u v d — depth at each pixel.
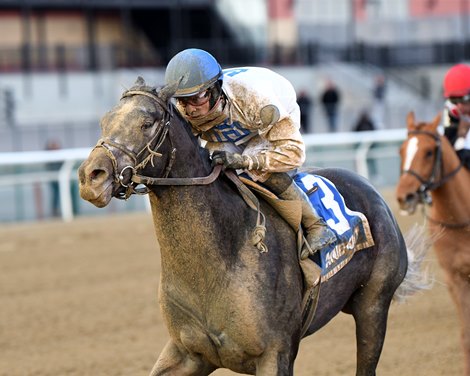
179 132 5.77
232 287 5.82
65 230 17.98
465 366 8.81
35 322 11.27
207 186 5.88
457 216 9.68
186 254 5.82
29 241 16.83
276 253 6.04
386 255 7.05
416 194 9.96
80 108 34.00
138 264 14.57
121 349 10.06
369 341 7.08
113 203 20.70
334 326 10.91
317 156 21.83
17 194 19.64
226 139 6.27
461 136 10.12
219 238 5.85
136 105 5.52
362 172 22.30
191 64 5.80
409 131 10.23
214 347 5.94
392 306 11.66
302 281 6.22
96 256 15.27
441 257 9.67
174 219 5.79
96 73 35.09
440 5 44.69
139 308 11.88
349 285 6.80
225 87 6.02
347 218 6.69
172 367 6.19
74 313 11.66
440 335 10.38
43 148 28.75
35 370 9.33
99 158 5.31
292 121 6.10
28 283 13.40
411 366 9.26
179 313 5.97
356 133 24.53
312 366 9.31
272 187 6.16
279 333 5.93
